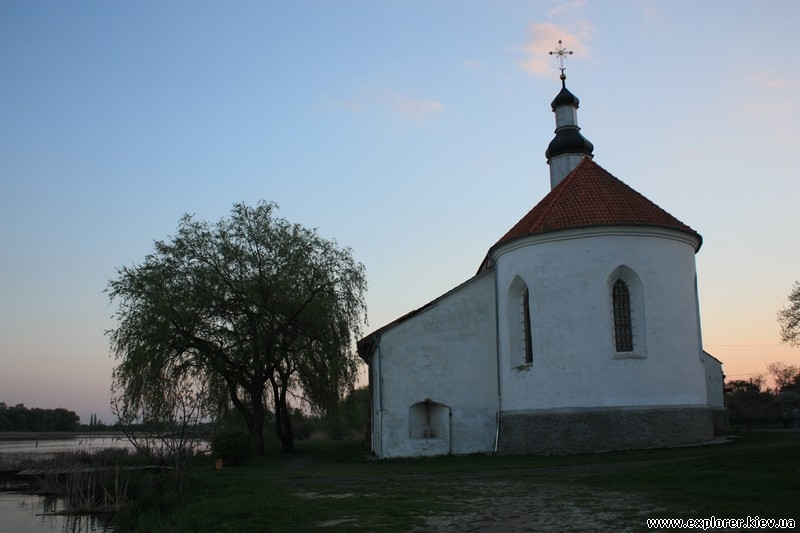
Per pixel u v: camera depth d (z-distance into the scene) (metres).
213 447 30.66
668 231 28.69
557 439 27.50
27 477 37.28
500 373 31.55
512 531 12.30
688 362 28.22
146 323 33.53
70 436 136.12
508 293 30.92
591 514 13.36
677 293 28.56
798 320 61.31
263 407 39.16
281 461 33.12
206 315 35.56
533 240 29.42
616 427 26.78
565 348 28.02
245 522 14.87
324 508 15.67
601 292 27.92
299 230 38.03
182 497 20.50
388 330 32.56
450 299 33.09
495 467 23.62
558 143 40.75
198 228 37.06
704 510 13.04
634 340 27.91
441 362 32.53
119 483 25.95
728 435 30.91
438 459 29.83
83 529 21.45
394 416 31.89
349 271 37.84
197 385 35.69
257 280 36.03
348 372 36.66
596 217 28.55
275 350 35.97
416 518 13.93
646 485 16.45
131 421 29.31
